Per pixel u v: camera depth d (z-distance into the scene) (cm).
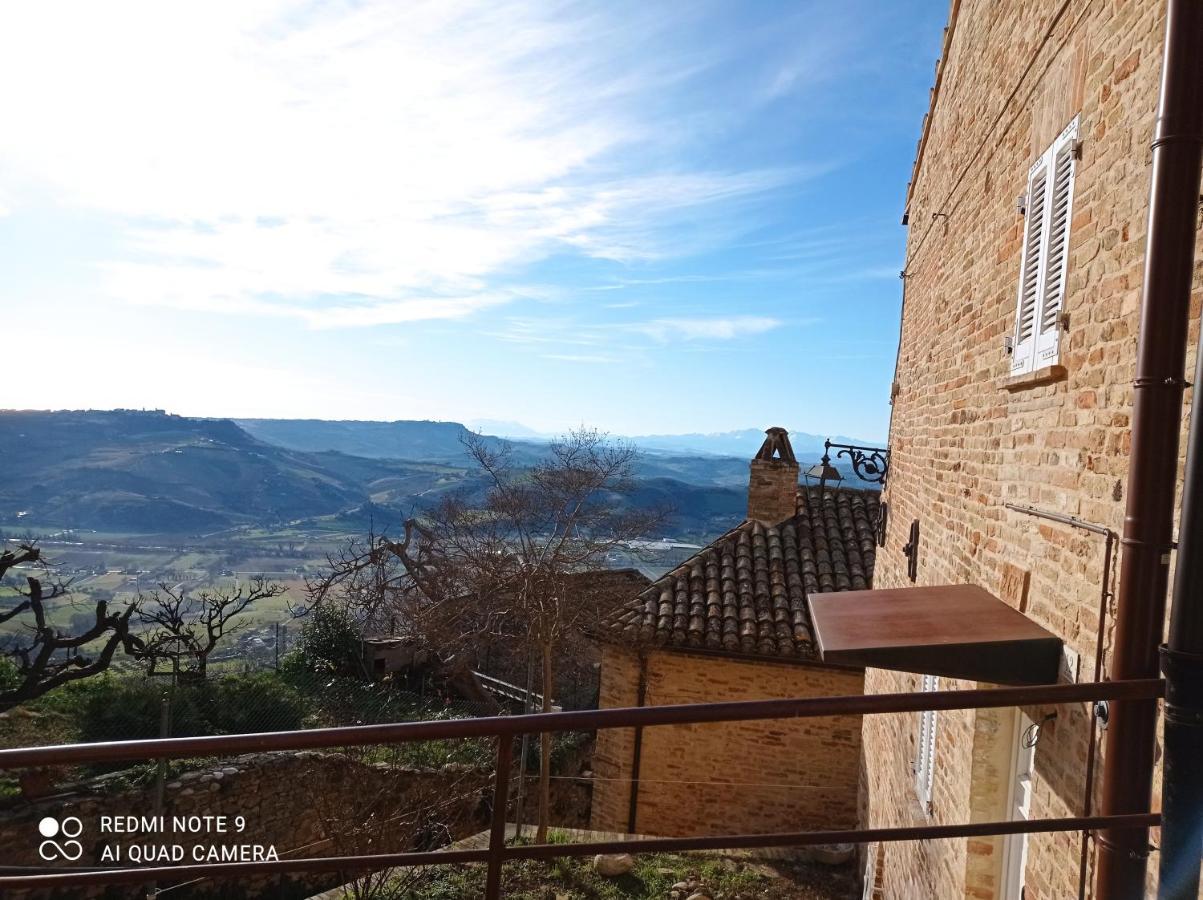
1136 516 233
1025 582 404
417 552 1736
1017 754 430
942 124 769
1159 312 231
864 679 1127
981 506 508
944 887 502
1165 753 198
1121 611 236
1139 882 222
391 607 1733
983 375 522
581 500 1461
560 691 1803
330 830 1113
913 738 647
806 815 1139
